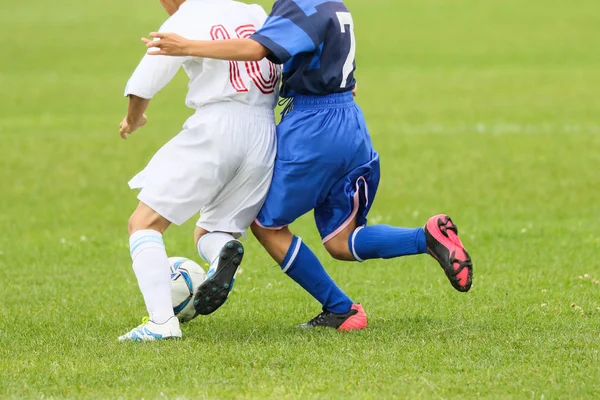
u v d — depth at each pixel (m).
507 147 52.59
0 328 21.17
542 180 43.72
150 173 19.38
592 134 56.34
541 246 30.72
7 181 46.44
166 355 17.75
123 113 70.94
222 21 19.73
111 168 49.56
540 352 17.48
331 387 15.59
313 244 32.38
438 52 105.38
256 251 31.22
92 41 116.06
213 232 20.03
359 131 19.67
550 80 83.44
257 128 19.50
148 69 19.11
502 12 132.62
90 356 17.92
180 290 21.20
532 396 14.96
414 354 17.52
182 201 19.08
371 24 125.50
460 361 16.97
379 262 29.17
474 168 47.00
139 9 144.25
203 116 19.33
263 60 19.78
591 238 31.70
